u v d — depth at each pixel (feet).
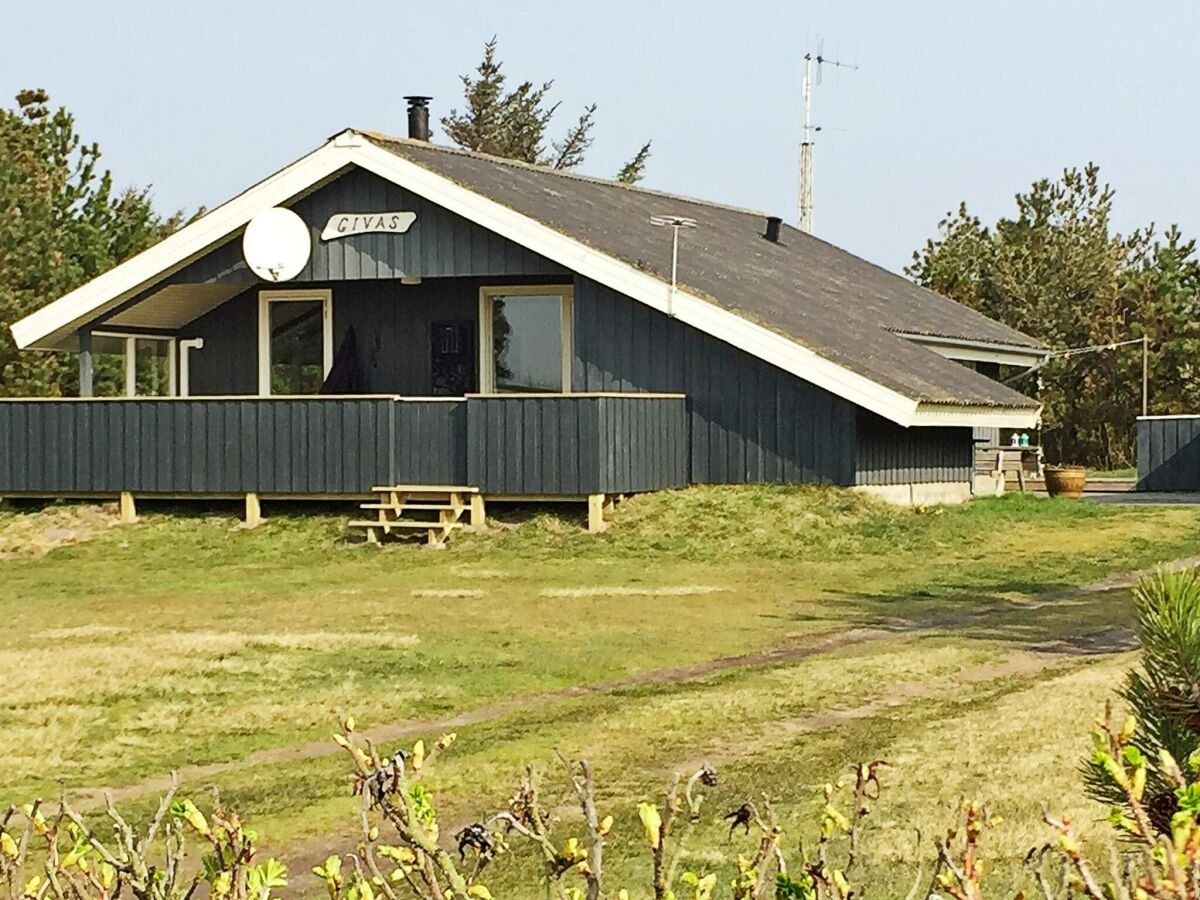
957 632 50.29
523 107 206.18
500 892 24.44
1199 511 79.20
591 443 73.51
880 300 101.04
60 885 12.82
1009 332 112.37
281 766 34.22
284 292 90.89
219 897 12.07
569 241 78.48
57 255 119.85
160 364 105.60
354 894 12.21
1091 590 59.47
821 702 39.50
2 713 39.29
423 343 88.58
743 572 64.85
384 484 77.66
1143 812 10.78
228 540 77.25
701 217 107.55
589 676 44.06
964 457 85.71
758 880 12.40
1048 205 183.93
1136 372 163.84
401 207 83.35
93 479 83.20
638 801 30.04
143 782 33.14
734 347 77.61
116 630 52.31
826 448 76.18
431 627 52.19
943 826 26.78
